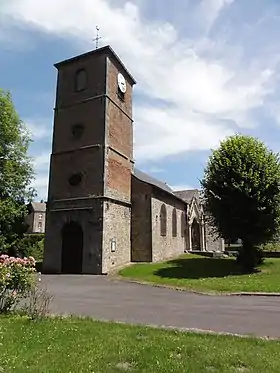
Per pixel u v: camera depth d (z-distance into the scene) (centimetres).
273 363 498
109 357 516
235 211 2031
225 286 1473
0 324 715
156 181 3744
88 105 2558
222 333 696
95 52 2628
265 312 953
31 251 2867
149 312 956
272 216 1997
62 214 2406
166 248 2930
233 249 4300
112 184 2431
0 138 2805
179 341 609
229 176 2067
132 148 2892
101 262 2173
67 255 2350
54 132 2631
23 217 2886
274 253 3005
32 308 876
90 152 2431
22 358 509
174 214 3306
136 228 2653
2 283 806
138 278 1859
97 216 2272
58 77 2755
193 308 1019
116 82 2711
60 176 2503
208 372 464
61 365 480
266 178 2016
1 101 2830
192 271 2019
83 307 1035
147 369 471
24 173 2933
